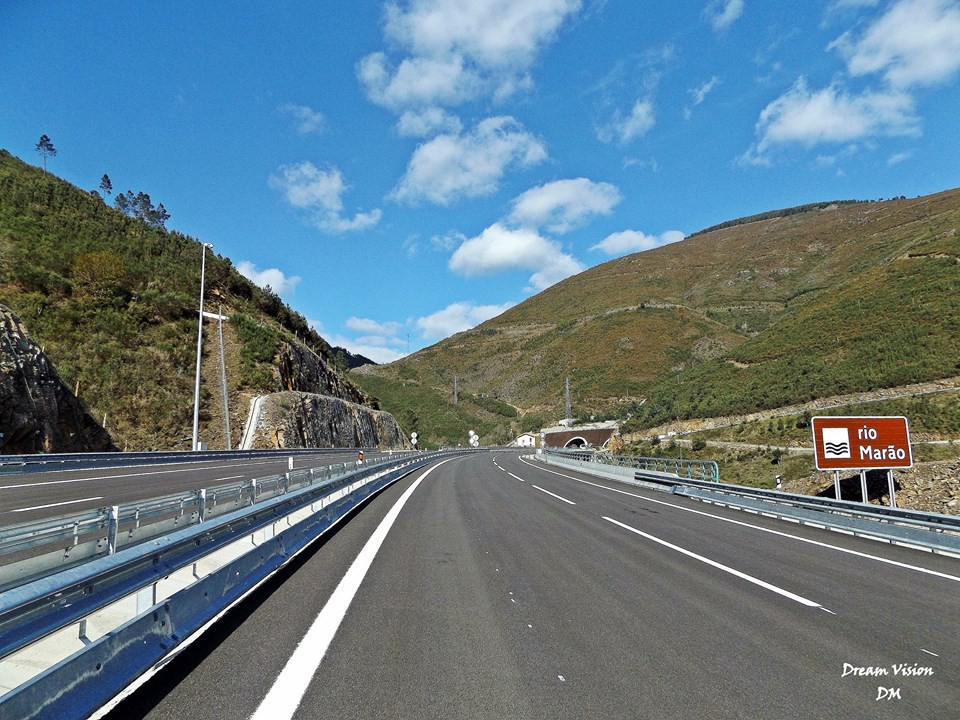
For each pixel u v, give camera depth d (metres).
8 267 44.16
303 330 83.81
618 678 4.12
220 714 3.44
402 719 3.43
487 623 5.38
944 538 9.30
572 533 10.91
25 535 4.13
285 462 33.31
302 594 6.32
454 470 34.44
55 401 31.27
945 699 3.85
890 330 47.91
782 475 35.09
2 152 66.12
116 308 49.19
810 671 4.30
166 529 6.37
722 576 7.44
